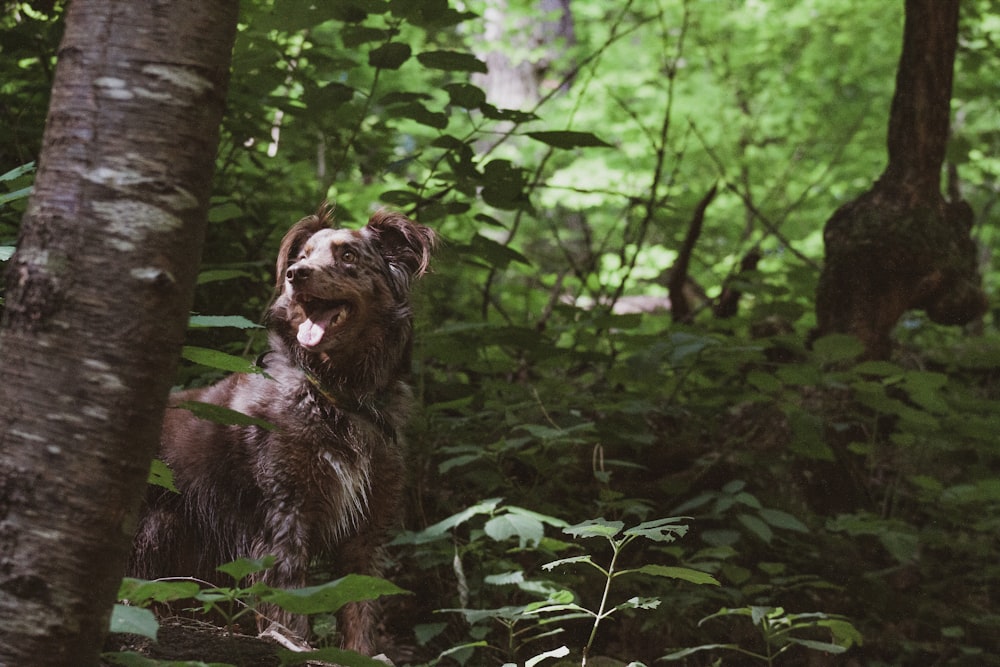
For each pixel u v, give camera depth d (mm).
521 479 5965
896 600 5848
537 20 12094
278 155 7168
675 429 6535
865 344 7102
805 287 8102
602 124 11711
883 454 7234
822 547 5969
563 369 7152
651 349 5949
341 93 5598
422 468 5598
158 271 2033
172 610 3891
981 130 11516
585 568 5340
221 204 5762
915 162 7203
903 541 5418
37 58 5863
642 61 11500
